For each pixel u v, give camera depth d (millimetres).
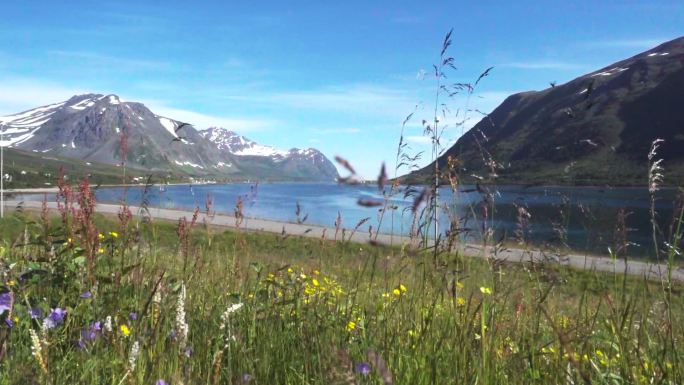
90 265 3176
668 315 2332
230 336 2795
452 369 2400
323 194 165000
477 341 2473
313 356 2777
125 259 3598
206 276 3715
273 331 3166
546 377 2441
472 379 2314
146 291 3227
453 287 2426
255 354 2836
